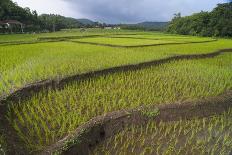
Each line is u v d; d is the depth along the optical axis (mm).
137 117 10180
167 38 48250
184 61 20969
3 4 86250
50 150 7695
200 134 9734
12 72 15109
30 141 8219
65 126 9188
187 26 83500
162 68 18078
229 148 8922
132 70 17250
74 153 8039
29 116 9883
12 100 10859
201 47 31719
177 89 13508
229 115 11461
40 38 45312
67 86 13430
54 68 16578
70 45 32219
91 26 130250
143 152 8430
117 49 27500
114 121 9695
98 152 8430
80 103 11383
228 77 15469
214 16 76438
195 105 11266
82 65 17453
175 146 8930
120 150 8586
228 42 43375
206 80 14836
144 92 12906
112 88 13469
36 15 104000
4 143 7520
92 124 9125
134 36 52938
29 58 20391
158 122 10422
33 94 11930
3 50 25672
